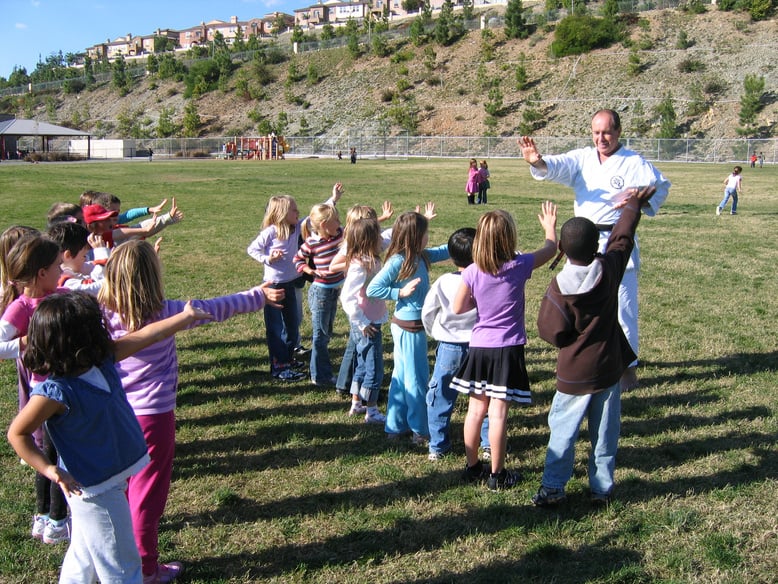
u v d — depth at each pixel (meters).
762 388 6.08
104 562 2.91
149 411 3.47
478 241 4.16
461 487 4.40
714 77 70.75
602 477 4.10
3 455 4.86
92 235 5.30
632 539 3.78
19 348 3.69
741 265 11.74
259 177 35.44
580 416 3.95
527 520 3.99
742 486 4.33
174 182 31.06
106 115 107.62
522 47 88.25
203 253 13.04
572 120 71.19
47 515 3.82
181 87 107.06
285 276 6.39
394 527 3.93
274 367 6.50
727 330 7.89
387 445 5.07
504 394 4.20
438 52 92.75
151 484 3.46
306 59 103.50
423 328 5.05
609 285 3.79
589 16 84.69
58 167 45.31
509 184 31.59
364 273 5.23
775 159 55.03
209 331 8.09
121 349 3.04
